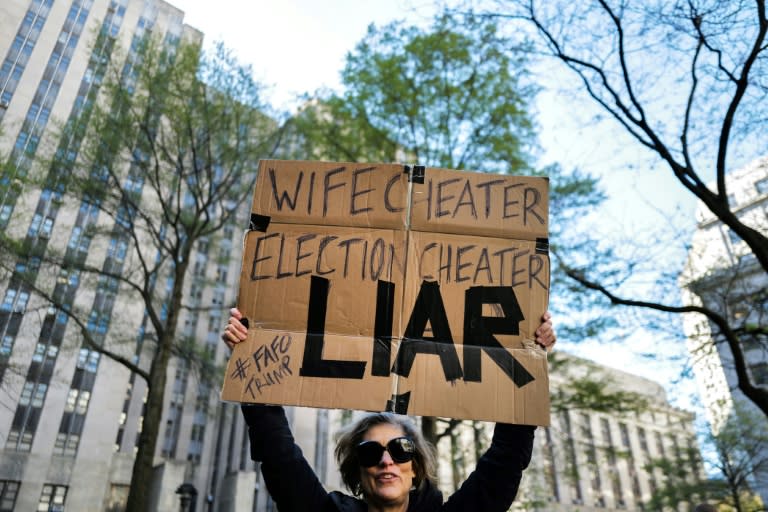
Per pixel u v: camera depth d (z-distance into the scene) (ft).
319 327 7.91
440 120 42.55
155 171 48.60
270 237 8.42
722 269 34.17
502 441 7.43
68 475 104.12
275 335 7.88
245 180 57.41
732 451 74.64
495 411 7.44
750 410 71.92
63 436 106.11
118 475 112.16
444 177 8.74
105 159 45.16
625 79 26.53
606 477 146.92
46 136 45.73
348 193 8.64
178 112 46.65
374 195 8.61
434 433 37.76
